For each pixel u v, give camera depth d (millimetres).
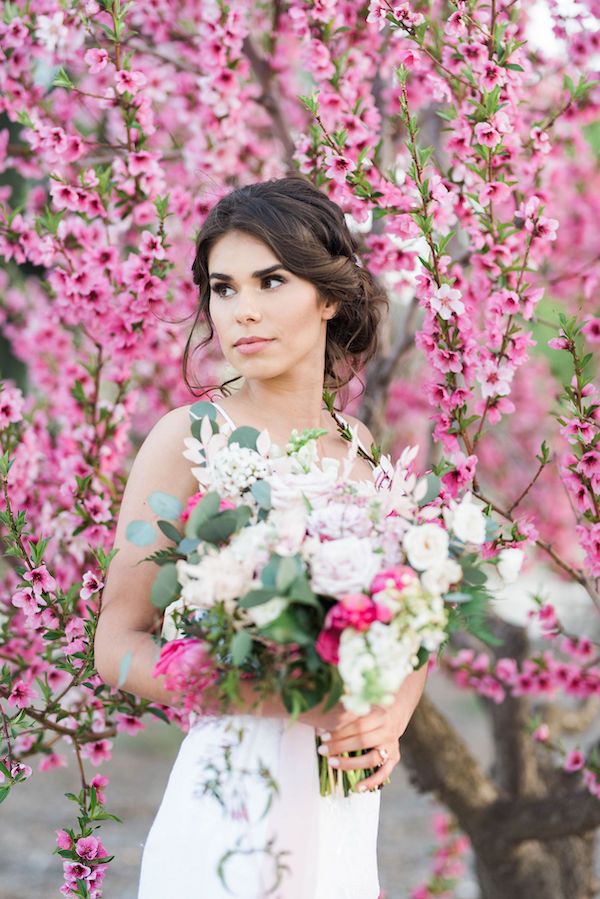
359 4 3014
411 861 5344
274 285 1962
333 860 1837
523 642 3486
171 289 2957
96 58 2553
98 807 2256
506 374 2301
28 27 2779
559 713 3973
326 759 1824
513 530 2287
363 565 1563
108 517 2668
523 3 3094
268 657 1605
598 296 3949
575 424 2254
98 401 2930
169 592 1622
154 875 1793
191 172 3215
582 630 4809
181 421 1968
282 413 2094
